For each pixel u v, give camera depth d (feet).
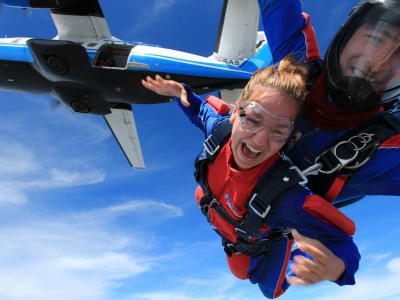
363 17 1.88
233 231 3.00
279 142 2.18
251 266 3.74
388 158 1.93
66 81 11.25
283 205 2.18
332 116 2.18
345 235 1.99
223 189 2.76
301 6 3.06
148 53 10.76
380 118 2.13
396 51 1.81
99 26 11.97
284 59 2.35
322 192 2.15
